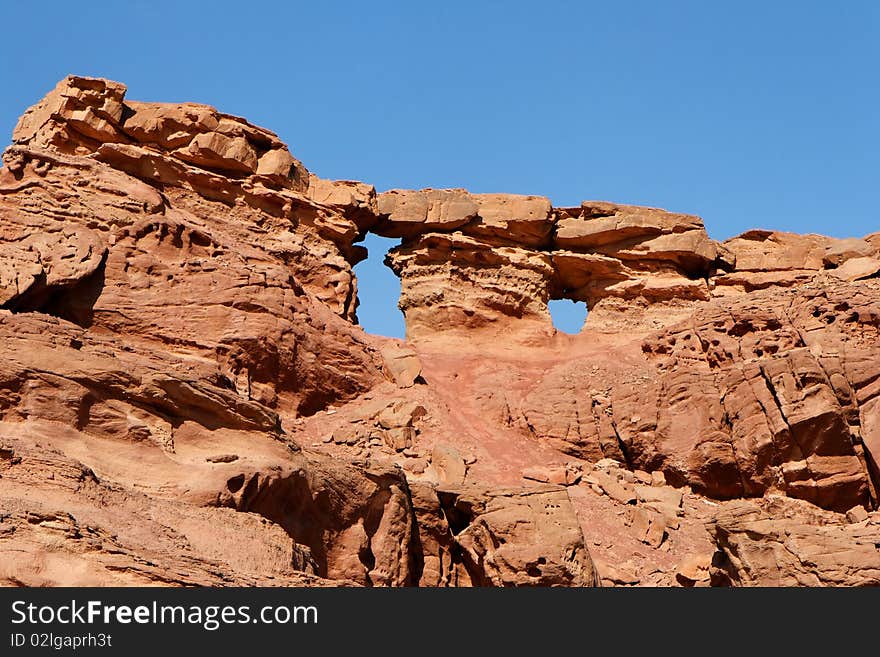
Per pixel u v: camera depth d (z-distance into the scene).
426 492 36.38
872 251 55.00
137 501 27.70
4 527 23.30
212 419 31.45
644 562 38.38
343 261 50.28
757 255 56.06
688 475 43.41
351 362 44.59
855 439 41.66
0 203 40.56
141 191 43.09
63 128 46.81
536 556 34.62
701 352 47.16
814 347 43.94
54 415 29.16
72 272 39.38
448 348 52.31
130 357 32.09
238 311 41.66
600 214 56.62
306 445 40.59
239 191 49.41
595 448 45.19
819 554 32.66
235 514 29.11
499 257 54.88
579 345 53.94
